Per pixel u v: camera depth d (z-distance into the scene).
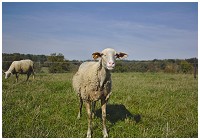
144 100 2.79
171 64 9.31
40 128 1.87
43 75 6.36
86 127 1.95
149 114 2.26
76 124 2.02
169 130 1.84
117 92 3.18
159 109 2.45
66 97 2.83
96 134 1.83
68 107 2.45
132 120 2.08
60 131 1.83
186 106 2.62
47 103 2.59
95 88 1.80
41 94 3.02
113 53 1.74
